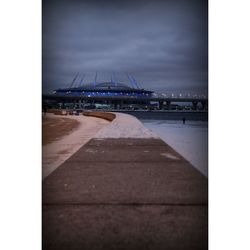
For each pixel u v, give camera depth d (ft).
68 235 9.64
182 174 16.07
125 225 10.12
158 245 9.18
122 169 17.22
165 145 26.76
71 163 18.83
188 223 10.27
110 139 31.22
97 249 9.05
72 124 88.38
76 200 12.14
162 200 12.12
